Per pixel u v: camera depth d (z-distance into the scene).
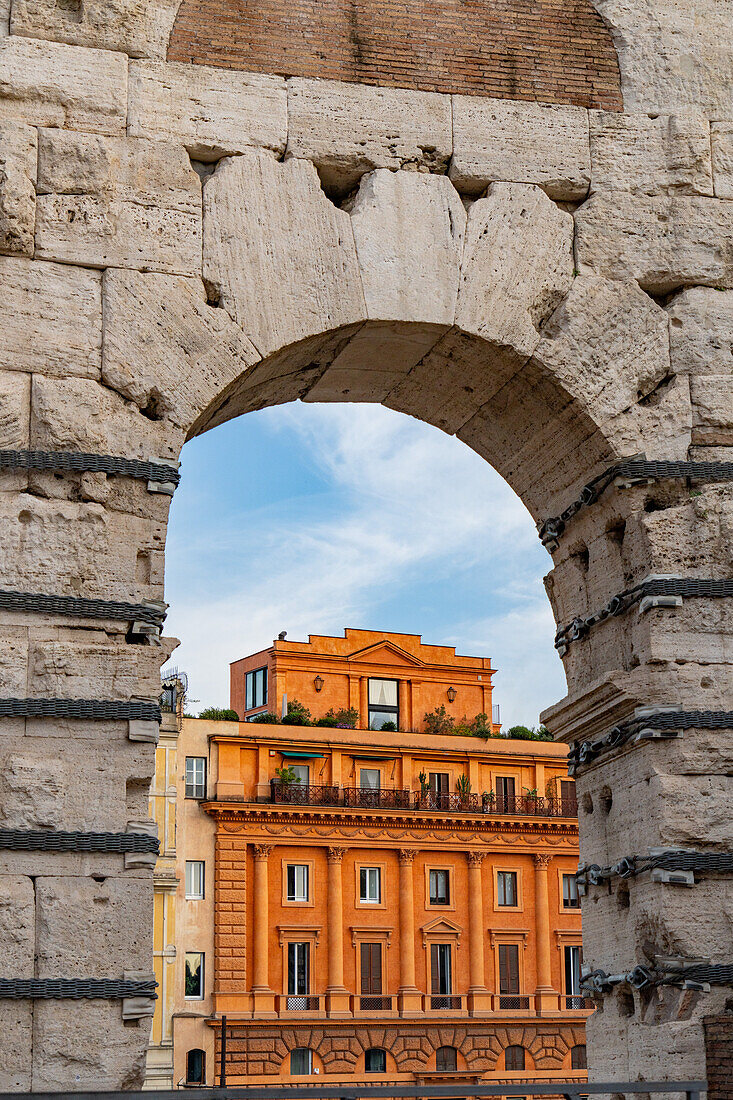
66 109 15.14
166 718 60.56
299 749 63.00
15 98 15.02
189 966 58.53
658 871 14.81
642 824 15.32
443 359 16.47
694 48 17.14
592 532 16.72
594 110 16.70
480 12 16.69
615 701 15.51
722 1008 14.59
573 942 65.25
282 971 59.78
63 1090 12.88
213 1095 12.06
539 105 16.55
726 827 15.01
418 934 62.56
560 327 16.05
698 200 16.64
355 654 70.06
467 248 15.95
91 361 14.61
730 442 16.11
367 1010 60.75
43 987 12.98
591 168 16.53
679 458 15.94
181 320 14.95
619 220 16.45
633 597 15.70
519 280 16.00
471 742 67.19
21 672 13.68
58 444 14.26
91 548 14.16
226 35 15.82
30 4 15.26
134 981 13.25
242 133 15.62
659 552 15.66
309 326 15.36
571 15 16.97
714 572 15.70
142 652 14.06
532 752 67.88
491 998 62.91
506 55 16.62
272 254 15.38
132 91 15.36
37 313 14.55
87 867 13.44
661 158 16.70
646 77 16.94
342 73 16.06
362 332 15.83
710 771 15.14
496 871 64.62
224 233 15.29
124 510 14.41
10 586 13.88
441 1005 62.22
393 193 15.88
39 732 13.63
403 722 70.31
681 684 15.33
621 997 15.63
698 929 14.73
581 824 16.72
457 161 16.17
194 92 15.57
